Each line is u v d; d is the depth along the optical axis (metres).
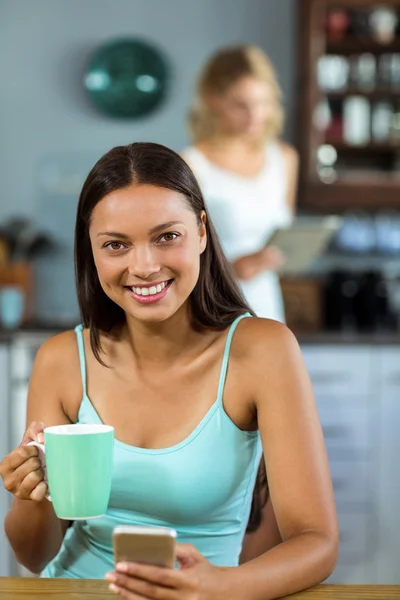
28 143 3.90
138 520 1.21
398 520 3.25
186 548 0.94
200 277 1.25
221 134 3.45
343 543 3.23
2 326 3.43
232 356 1.23
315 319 3.74
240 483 1.22
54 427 1.00
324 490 1.12
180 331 1.23
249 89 3.42
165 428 1.21
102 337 1.29
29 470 1.03
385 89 3.69
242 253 3.39
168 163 1.13
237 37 3.84
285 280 3.77
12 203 3.91
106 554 1.24
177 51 3.85
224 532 1.22
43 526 1.25
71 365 1.31
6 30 3.87
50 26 3.86
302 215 3.90
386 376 3.26
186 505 1.19
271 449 1.17
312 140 3.70
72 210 3.92
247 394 1.21
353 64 3.69
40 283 3.91
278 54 3.82
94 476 0.97
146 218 1.09
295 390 1.19
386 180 3.71
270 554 1.02
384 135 3.70
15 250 3.82
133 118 3.88
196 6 3.84
